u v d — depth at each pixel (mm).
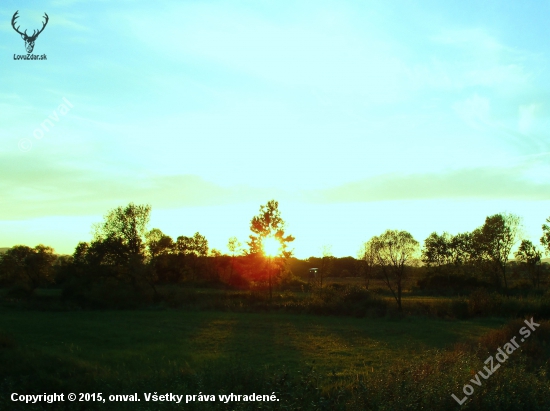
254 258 53312
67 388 14125
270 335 32625
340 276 95312
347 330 35656
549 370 15406
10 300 55281
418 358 20516
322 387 13445
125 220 59219
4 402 12305
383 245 51531
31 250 67625
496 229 73750
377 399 10672
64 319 41656
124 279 58750
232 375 13758
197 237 82812
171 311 50062
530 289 66812
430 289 72688
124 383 14164
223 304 51219
